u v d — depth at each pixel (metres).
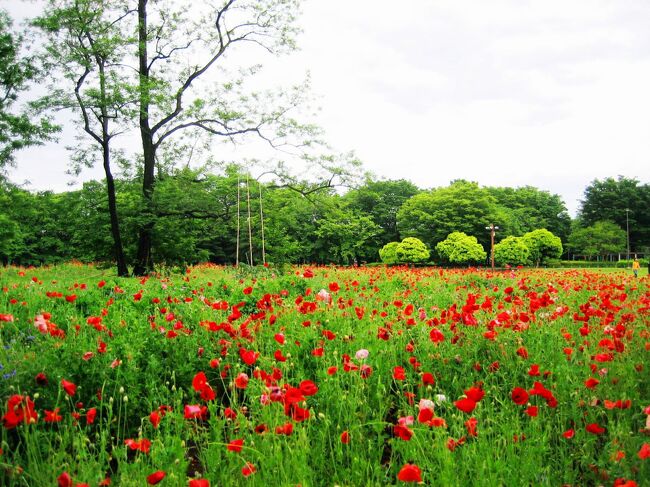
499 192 73.56
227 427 3.22
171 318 5.15
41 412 3.02
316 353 3.84
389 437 3.38
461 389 3.73
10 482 2.27
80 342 4.01
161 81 16.67
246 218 19.11
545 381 3.63
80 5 15.82
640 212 71.31
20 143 16.77
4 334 4.61
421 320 5.17
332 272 15.87
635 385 3.38
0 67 16.81
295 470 2.46
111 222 17.22
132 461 3.05
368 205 61.41
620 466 2.47
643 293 9.74
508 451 2.60
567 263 52.62
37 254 40.06
